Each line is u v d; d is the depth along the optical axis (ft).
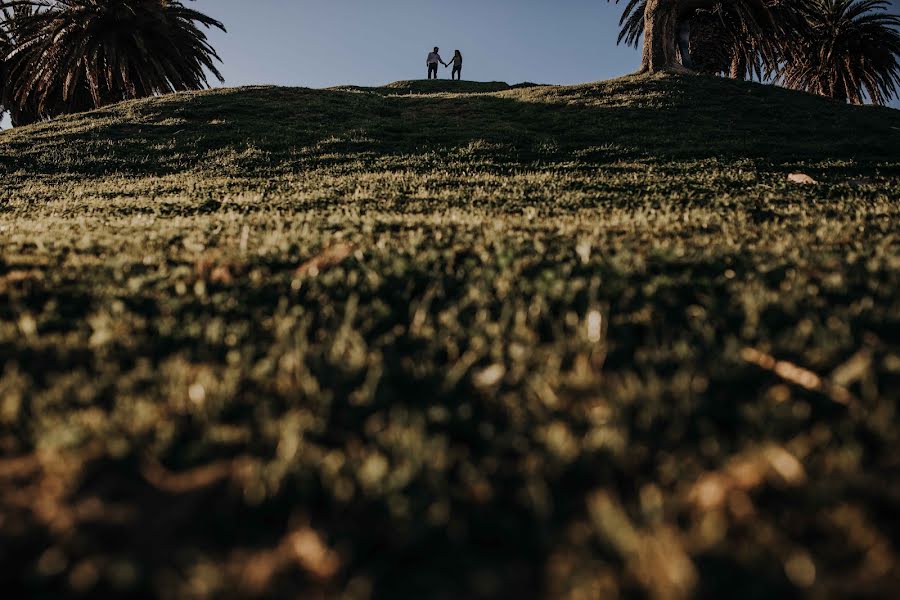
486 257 11.17
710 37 113.39
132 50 90.43
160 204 26.55
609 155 41.75
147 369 6.84
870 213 17.63
